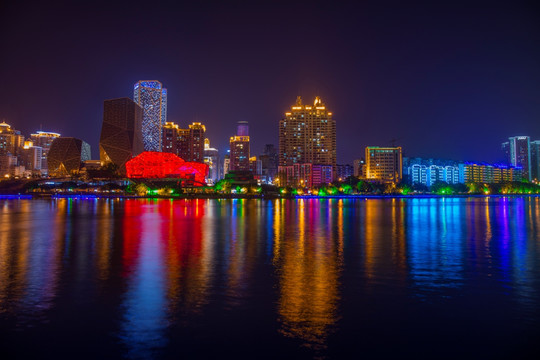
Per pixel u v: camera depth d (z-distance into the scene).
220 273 24.53
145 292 20.11
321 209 106.25
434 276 23.81
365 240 40.66
